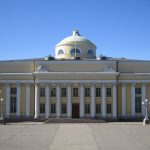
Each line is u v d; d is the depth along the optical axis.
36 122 81.06
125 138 41.16
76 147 32.78
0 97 86.88
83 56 97.56
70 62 86.69
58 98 85.19
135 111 86.75
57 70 86.44
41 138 41.75
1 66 88.00
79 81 85.31
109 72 85.38
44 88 85.81
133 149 31.12
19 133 49.19
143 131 51.81
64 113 85.44
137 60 90.69
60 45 99.00
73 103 85.56
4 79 87.00
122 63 88.06
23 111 86.44
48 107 85.12
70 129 56.56
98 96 85.75
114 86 85.50
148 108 86.38
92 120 79.25
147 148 31.80
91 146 33.44
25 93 86.75
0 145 34.84
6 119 84.19
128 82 86.94
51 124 73.12
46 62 86.62
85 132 50.09
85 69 86.56
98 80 85.38
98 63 86.56
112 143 35.91
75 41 98.00
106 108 85.50
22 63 87.81
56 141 38.22
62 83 85.56
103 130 53.94
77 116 85.69
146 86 87.06
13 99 87.06
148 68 88.19
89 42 99.31
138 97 87.19
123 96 86.69
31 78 86.69
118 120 85.12
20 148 32.38
